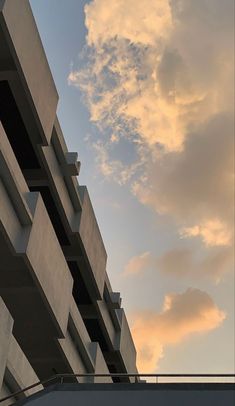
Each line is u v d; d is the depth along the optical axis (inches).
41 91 971.9
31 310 1024.9
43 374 1199.6
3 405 812.6
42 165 1078.4
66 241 1242.0
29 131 999.6
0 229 851.4
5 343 787.4
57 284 1043.3
